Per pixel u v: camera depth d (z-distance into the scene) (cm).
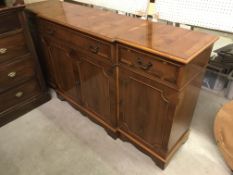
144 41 107
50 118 185
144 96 119
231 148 134
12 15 151
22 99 186
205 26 147
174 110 108
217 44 208
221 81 198
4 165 148
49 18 146
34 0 201
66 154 154
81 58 142
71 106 198
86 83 153
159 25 129
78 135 168
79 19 141
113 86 131
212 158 146
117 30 121
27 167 146
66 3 185
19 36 162
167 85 103
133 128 142
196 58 102
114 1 182
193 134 164
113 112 146
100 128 173
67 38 142
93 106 164
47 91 204
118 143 160
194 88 121
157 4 161
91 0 200
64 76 175
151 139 135
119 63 119
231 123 141
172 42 106
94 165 146
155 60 101
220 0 135
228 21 137
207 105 192
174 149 138
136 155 151
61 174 141
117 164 146
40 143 163
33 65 182
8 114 179
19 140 166
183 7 150
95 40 121
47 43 169
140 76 113
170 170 140
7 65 163
